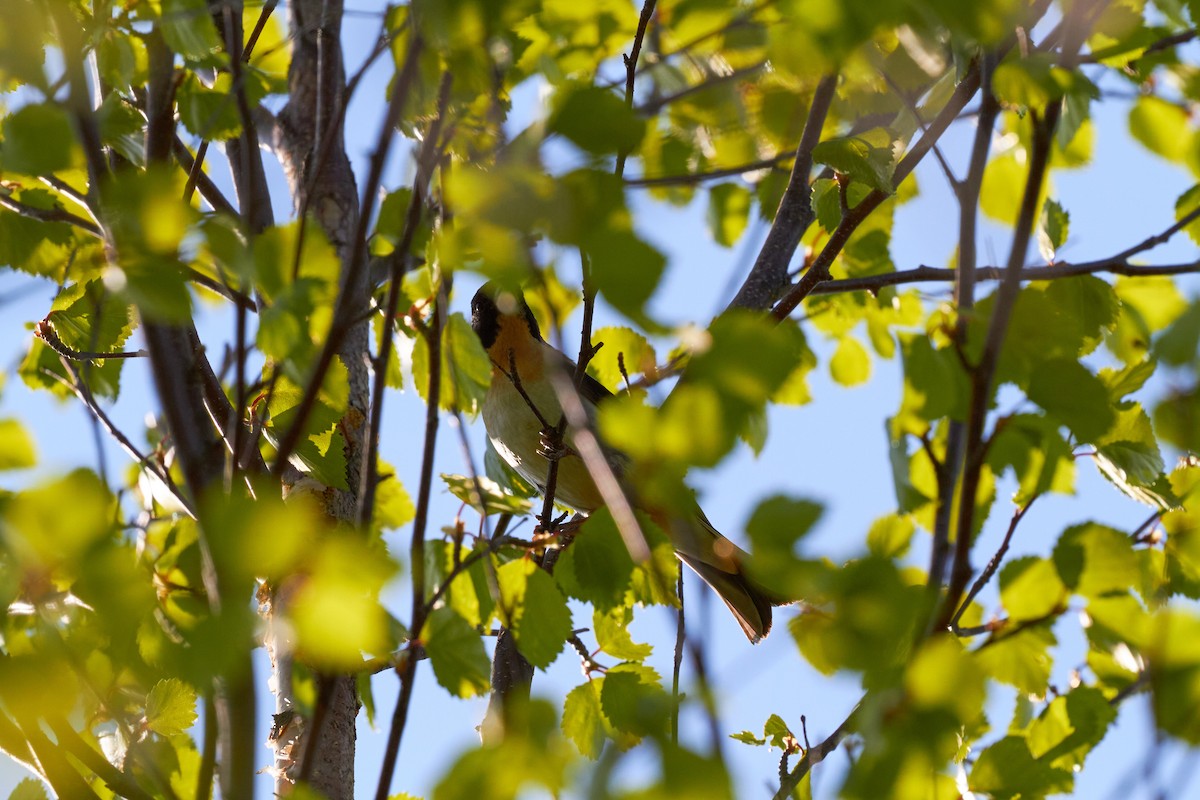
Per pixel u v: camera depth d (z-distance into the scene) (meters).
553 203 3.32
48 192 7.73
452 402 5.83
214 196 7.56
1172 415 4.30
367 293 5.46
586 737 5.48
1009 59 5.29
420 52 4.05
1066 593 4.99
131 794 4.95
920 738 3.70
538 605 5.00
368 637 3.64
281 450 4.25
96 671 5.54
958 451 5.25
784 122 7.36
